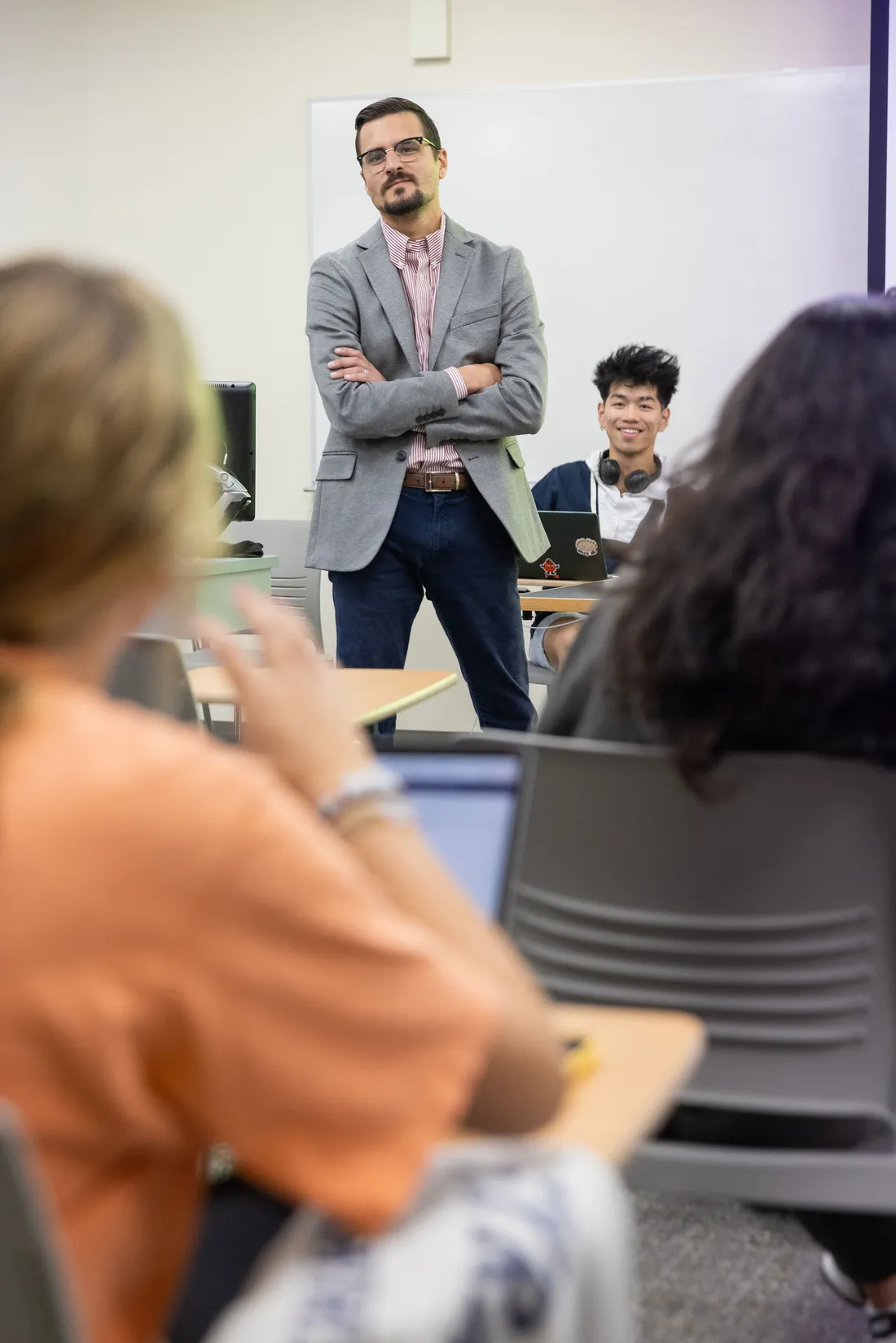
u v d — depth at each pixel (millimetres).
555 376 5340
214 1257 1008
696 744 1156
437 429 3572
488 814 987
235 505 3387
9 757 577
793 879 1189
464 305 3674
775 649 1151
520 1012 659
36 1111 561
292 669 747
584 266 5270
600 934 1252
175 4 5496
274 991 558
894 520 1170
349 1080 563
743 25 5070
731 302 5184
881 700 1165
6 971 548
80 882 552
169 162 5582
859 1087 1224
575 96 5184
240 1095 566
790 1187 1177
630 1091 864
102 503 594
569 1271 537
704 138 5125
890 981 1207
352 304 3676
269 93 5445
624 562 1296
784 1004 1216
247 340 5582
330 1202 561
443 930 673
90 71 5617
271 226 5504
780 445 1206
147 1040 564
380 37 5324
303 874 565
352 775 715
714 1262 1892
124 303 632
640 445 4945
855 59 5012
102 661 658
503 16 5223
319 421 5547
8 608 607
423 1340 513
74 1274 584
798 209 5094
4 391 588
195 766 581
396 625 3738
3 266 643
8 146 5125
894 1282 1504
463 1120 663
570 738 1400
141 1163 606
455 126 5285
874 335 1235
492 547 3703
